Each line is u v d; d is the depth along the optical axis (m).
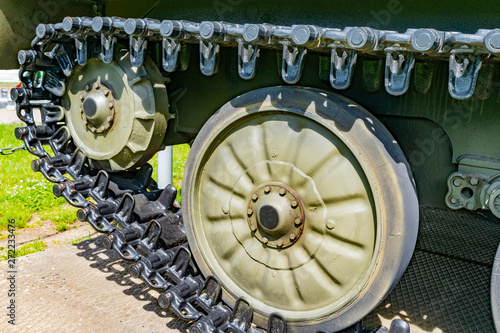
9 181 7.05
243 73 2.42
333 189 2.49
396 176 2.33
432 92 2.45
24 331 3.06
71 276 3.82
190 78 3.25
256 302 2.82
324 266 2.57
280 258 2.69
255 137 2.70
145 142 3.17
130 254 3.17
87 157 3.42
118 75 3.12
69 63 3.30
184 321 3.21
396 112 2.57
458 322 3.21
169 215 3.42
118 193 3.43
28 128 3.46
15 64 3.80
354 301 2.47
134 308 3.37
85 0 3.55
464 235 4.59
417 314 3.32
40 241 4.88
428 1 2.21
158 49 3.22
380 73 2.45
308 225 2.58
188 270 3.11
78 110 3.42
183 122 3.36
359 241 2.47
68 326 3.13
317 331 2.56
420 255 4.20
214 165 2.88
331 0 2.50
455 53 1.85
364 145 2.35
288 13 2.68
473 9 2.12
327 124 2.42
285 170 2.60
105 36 2.93
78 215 3.23
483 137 2.35
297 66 2.28
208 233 2.97
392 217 2.32
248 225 2.77
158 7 3.29
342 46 2.13
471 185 2.40
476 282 3.73
